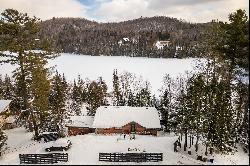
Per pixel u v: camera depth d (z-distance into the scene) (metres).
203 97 34.88
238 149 35.72
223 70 38.81
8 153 39.62
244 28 32.25
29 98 44.31
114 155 34.78
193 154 35.88
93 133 55.72
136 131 54.78
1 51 38.62
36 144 43.22
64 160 35.06
